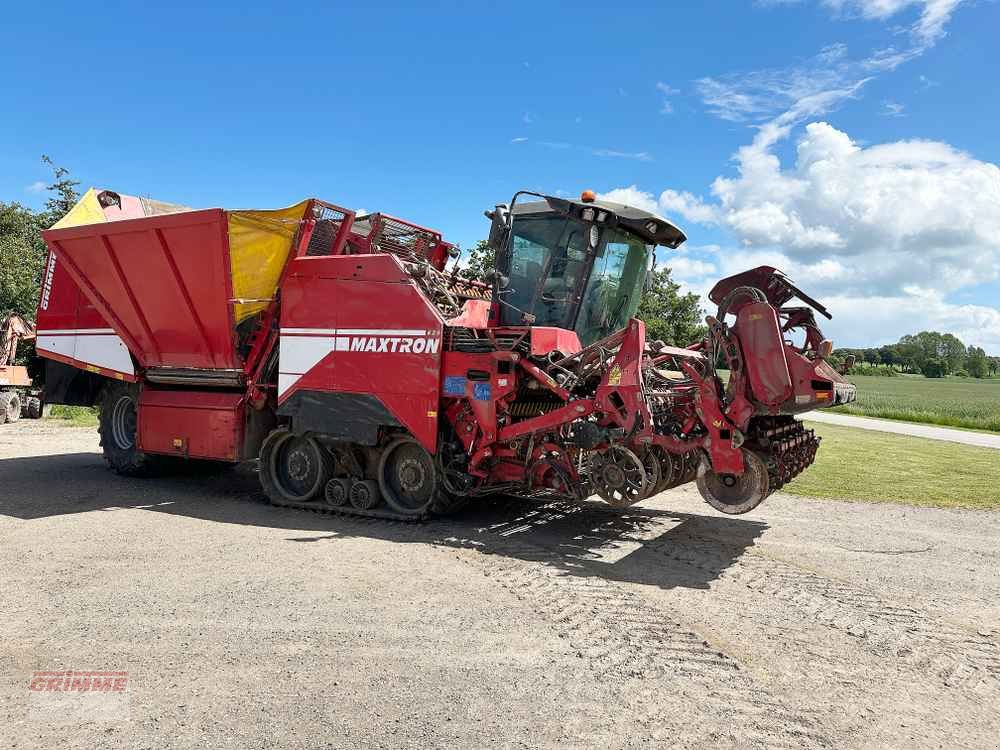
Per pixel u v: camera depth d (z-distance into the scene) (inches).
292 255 306.3
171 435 339.0
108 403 378.6
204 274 306.3
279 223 298.2
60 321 383.6
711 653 163.3
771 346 233.1
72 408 743.7
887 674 154.9
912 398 2214.6
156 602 184.9
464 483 279.0
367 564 225.5
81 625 168.7
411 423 278.7
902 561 250.1
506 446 275.1
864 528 302.0
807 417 1254.9
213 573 211.5
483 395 269.9
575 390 270.7
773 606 197.3
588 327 311.6
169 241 307.6
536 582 211.6
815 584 218.7
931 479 443.5
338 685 141.3
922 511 344.2
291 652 156.2
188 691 137.3
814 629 180.7
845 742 125.6
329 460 309.4
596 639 169.2
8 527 262.4
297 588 199.2
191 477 383.9
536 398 293.3
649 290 343.6
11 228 1061.1
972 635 179.8
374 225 335.0
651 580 217.6
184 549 237.8
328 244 327.6
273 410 335.6
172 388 353.4
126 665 148.1
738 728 129.2
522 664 153.7
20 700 133.1
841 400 242.4
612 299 320.2
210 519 285.0
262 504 318.3
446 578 213.0
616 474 251.9
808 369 228.5
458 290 350.3
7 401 633.0
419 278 289.9
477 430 277.7
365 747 119.2
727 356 240.7
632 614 187.0
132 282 329.4
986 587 221.9
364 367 288.5
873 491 394.9
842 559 250.2
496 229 301.0
